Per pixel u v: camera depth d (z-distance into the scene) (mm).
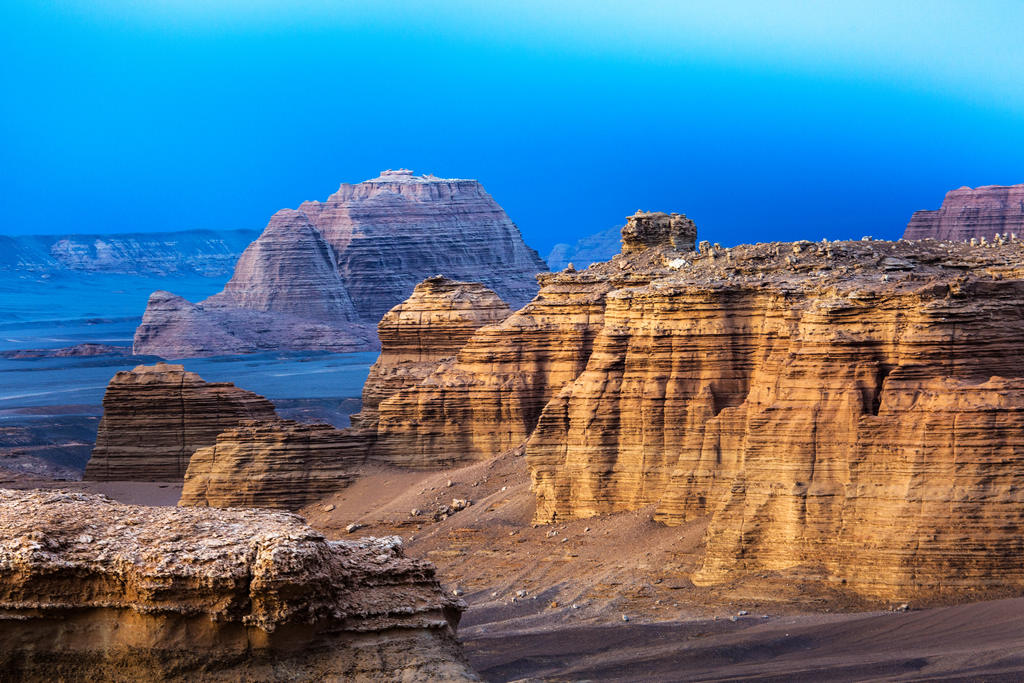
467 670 44344
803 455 74000
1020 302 73312
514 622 76438
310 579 41875
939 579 68500
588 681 59750
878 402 73312
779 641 64125
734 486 76312
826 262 90938
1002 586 67562
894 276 81438
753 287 90938
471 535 99250
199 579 42062
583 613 76312
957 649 59344
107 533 44156
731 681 57875
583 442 96312
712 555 76062
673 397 92062
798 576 71938
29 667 43094
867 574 70062
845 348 74062
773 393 77062
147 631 42625
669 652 64062
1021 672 54375
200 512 45594
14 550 43250
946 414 69625
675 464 91875
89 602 43125
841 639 63562
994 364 71750
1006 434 69062
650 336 93688
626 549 86062
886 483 71062
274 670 42500
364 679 43062
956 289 72625
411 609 44812
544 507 98938
